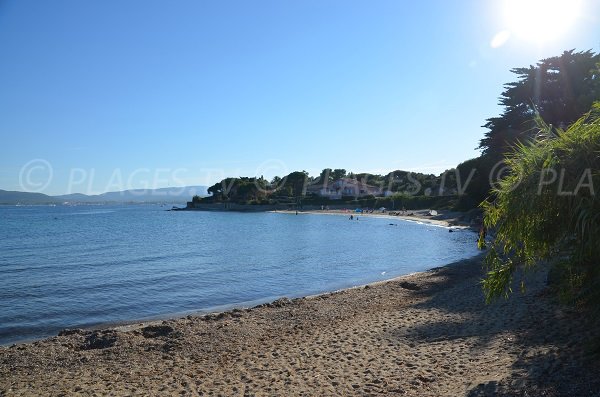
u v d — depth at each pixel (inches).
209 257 1393.9
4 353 448.1
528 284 575.2
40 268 1175.0
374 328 471.5
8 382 364.8
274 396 297.0
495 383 257.8
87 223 3284.9
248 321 562.6
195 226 2974.9
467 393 253.3
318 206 4766.2
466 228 2237.9
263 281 979.9
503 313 450.9
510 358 304.3
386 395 277.6
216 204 5644.7
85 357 429.7
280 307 652.1
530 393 234.1
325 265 1210.0
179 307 740.7
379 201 4269.2
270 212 4820.4
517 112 1763.0
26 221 3484.3
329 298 701.9
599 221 221.8
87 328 605.6
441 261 1235.2
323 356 384.2
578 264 257.1
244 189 5334.6
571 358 273.9
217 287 912.9
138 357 427.5
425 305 581.3
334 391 295.7
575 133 244.2
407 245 1683.1
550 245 265.4
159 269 1155.3
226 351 437.1
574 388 229.1
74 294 845.8
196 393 315.3
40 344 482.6
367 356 369.7
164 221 3563.0
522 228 264.2
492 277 297.1
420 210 3698.3
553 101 1649.9
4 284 945.5
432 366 322.0
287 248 1643.7
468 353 339.6
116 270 1139.9
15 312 705.6
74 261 1307.8
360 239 1973.4
